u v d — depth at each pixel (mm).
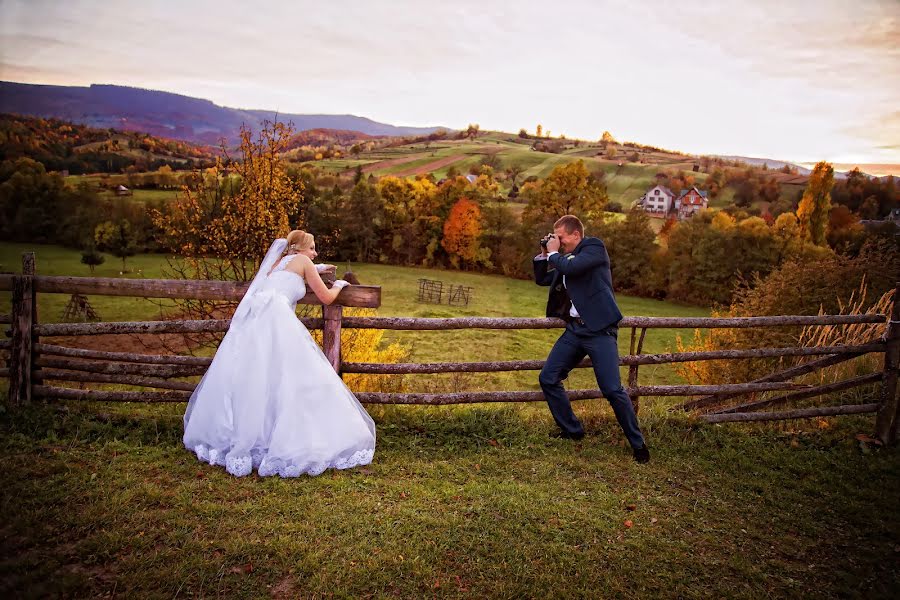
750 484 3891
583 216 52812
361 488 3506
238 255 8289
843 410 4770
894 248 11258
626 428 4164
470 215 52281
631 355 4828
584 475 3932
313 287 4066
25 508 2900
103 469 3467
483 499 3441
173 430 4211
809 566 2971
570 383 18000
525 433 4566
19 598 2256
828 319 4758
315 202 52500
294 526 2967
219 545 2748
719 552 3057
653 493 3711
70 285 4352
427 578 2641
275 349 3713
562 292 4406
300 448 3621
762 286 12023
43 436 3943
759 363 10117
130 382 4449
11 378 4320
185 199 8352
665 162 123750
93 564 2539
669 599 2619
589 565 2834
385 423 4605
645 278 45750
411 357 21047
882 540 3262
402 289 41469
